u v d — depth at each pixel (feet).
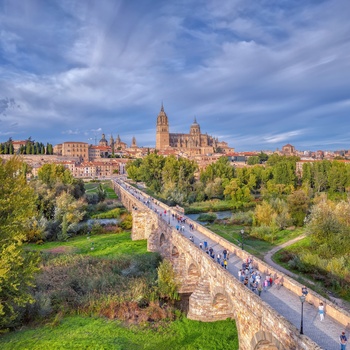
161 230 204.95
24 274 112.37
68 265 180.24
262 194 447.83
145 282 157.38
